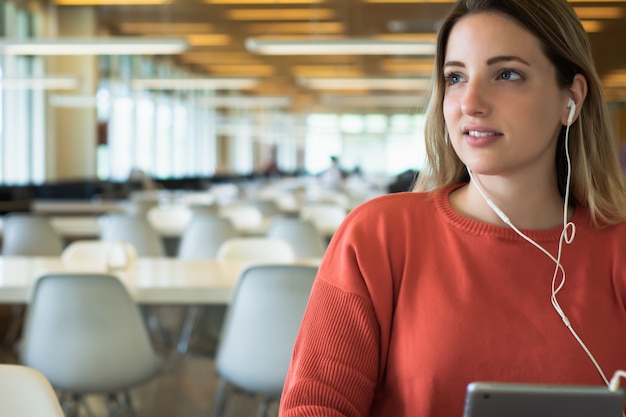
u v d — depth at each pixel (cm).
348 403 108
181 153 1873
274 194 1159
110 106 1358
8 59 1045
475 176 115
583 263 111
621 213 114
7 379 135
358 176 1820
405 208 116
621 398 86
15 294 318
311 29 1328
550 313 108
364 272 112
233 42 1482
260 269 285
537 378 106
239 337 289
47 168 1160
